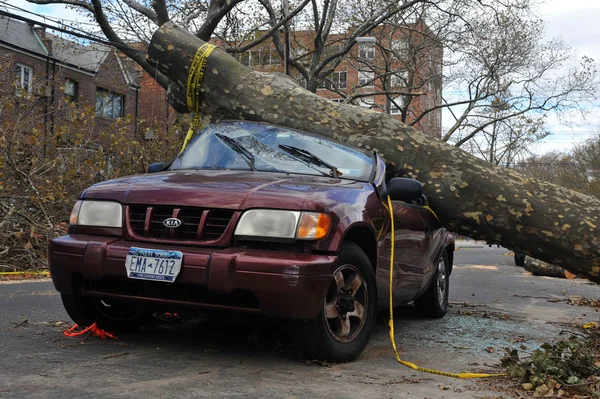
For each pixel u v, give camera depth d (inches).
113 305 185.6
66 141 541.3
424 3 971.9
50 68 1164.5
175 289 157.8
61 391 128.0
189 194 160.9
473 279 513.3
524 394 146.2
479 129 979.3
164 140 676.7
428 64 1179.3
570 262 236.4
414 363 177.2
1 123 516.7
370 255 184.2
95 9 733.3
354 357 170.2
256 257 149.4
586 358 169.3
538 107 990.4
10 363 149.6
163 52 301.1
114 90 1338.6
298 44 1097.4
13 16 493.4
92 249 159.8
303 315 150.9
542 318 289.6
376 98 1644.9
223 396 129.9
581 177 2623.0
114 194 168.6
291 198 157.8
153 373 145.8
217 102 290.2
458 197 245.6
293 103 276.8
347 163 204.2
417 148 255.0
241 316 161.3
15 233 440.1
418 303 270.8
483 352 199.9
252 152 203.0
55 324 205.5
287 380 145.9
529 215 236.8
